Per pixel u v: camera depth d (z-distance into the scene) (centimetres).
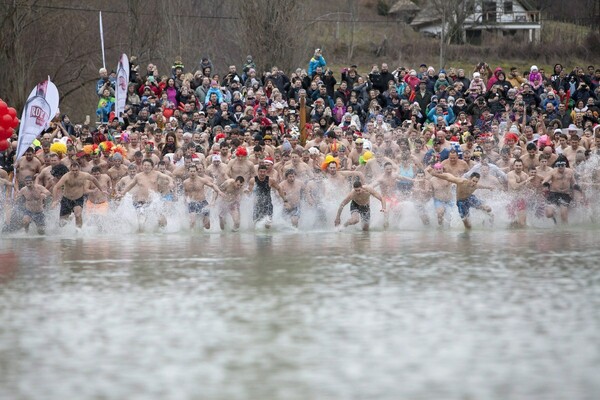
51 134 3306
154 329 1430
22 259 2166
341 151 3138
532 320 1458
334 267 1989
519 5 9606
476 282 1783
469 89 3809
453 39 8844
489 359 1257
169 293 1705
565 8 9800
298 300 1628
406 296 1648
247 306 1583
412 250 2261
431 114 3756
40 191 2770
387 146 3139
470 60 7969
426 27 9569
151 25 6994
